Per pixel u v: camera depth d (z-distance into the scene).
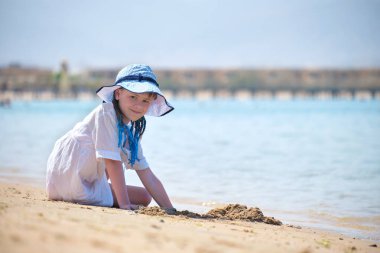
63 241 2.80
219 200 6.80
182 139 15.53
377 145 14.09
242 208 5.23
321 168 9.91
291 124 23.75
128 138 5.14
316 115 32.62
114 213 4.36
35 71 113.25
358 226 5.51
